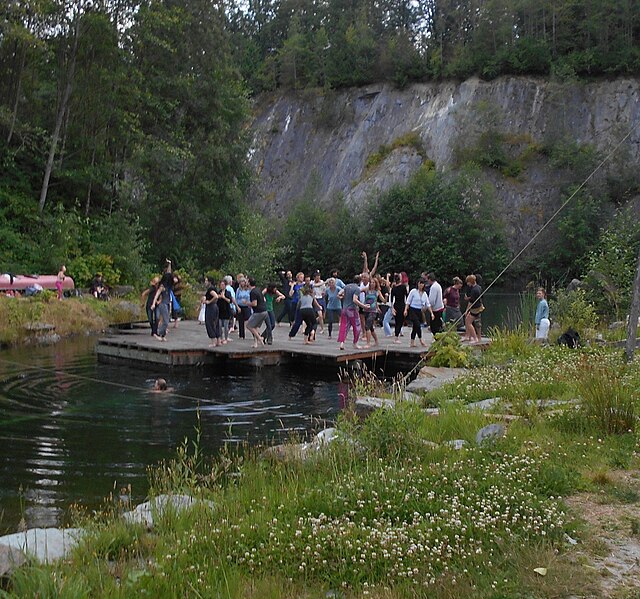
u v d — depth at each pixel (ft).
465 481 19.42
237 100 129.18
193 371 50.19
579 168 203.62
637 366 36.65
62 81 101.35
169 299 61.77
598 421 26.09
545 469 20.36
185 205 118.32
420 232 192.65
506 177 214.07
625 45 226.58
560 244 191.52
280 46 327.67
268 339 57.11
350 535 15.83
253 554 15.15
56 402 38.88
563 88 223.51
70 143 106.73
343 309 54.95
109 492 23.49
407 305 56.29
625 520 17.26
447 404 30.89
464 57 247.70
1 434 31.50
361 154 244.83
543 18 247.29
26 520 20.75
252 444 30.07
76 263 94.94
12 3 92.38
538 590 13.20
